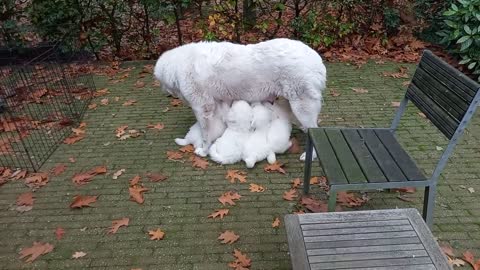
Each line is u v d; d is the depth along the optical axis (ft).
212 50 11.74
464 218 9.90
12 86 18.07
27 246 9.61
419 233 6.52
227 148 12.07
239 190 11.19
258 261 8.91
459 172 11.61
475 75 17.72
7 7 20.13
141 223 10.14
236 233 9.71
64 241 9.69
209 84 11.66
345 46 21.22
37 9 19.81
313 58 11.29
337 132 9.78
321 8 20.49
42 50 20.68
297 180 11.44
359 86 17.35
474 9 17.04
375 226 6.69
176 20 20.61
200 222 10.11
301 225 6.76
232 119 11.95
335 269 5.96
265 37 21.06
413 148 12.81
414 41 20.70
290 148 12.84
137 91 17.72
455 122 7.92
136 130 14.48
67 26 20.36
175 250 9.29
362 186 7.89
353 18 21.07
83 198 10.98
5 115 15.99
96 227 10.09
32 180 11.91
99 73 19.81
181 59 11.80
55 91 17.87
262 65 11.40
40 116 15.83
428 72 9.36
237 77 11.59
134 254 9.23
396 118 10.20
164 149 13.25
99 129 14.74
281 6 19.65
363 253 6.20
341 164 8.50
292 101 11.60
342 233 6.57
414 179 8.02
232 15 20.02
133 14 20.62
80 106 16.53
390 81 17.75
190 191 11.23
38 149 13.64
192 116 15.34
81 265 8.98
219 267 8.79
